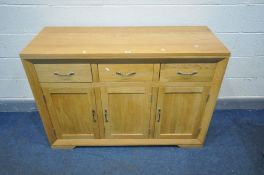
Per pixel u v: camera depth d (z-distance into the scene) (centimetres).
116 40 125
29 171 140
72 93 127
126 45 118
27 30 151
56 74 118
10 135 166
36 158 148
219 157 149
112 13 147
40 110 132
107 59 112
